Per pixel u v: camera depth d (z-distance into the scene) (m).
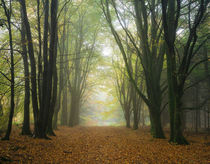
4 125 12.80
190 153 8.54
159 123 13.73
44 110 11.70
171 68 10.91
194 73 17.97
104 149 9.47
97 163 7.00
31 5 14.35
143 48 14.78
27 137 11.41
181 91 10.77
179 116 10.89
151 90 13.55
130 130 21.39
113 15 18.84
